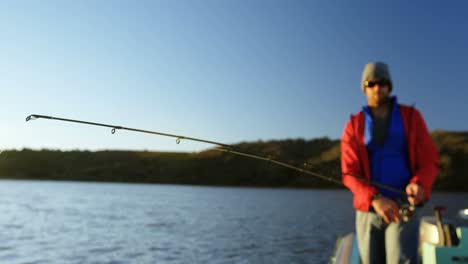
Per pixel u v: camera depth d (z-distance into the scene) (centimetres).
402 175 242
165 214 2173
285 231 1507
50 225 1677
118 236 1373
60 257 1027
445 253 293
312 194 4556
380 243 242
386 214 227
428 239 322
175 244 1210
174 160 7694
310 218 2009
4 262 973
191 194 4269
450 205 2736
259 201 3316
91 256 1039
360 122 252
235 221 1855
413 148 241
